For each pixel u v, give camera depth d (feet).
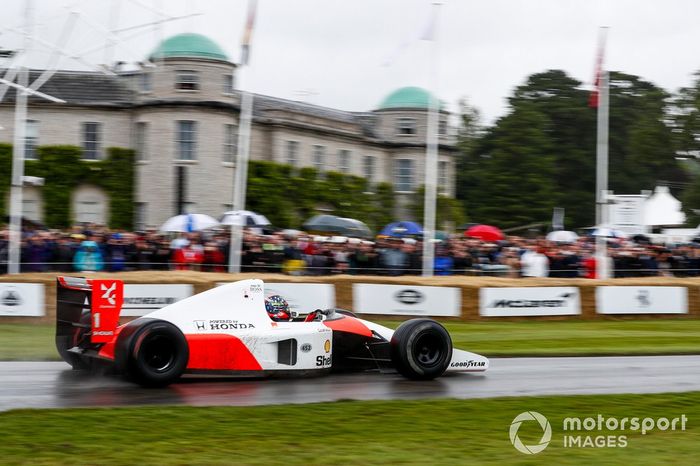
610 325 63.82
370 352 34.12
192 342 29.81
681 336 55.62
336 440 23.08
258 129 146.72
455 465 21.11
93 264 66.74
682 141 222.69
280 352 31.63
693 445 23.90
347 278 61.77
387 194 160.35
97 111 139.13
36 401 26.94
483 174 213.87
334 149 158.92
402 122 168.14
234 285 31.63
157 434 22.91
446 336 33.47
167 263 69.00
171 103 135.95
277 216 142.10
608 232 92.27
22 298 55.21
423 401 28.22
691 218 216.54
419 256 76.18
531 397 29.71
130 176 139.33
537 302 66.23
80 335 31.89
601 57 84.48
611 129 229.66
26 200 134.21
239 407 26.27
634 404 29.14
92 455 20.92
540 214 207.41
